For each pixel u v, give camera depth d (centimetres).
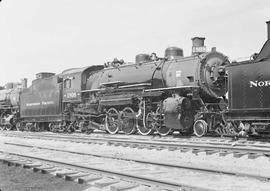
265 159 1002
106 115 2133
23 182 825
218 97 1747
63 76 2456
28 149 1458
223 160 1038
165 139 1608
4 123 3092
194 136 1747
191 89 1723
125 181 769
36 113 2694
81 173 871
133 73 2014
